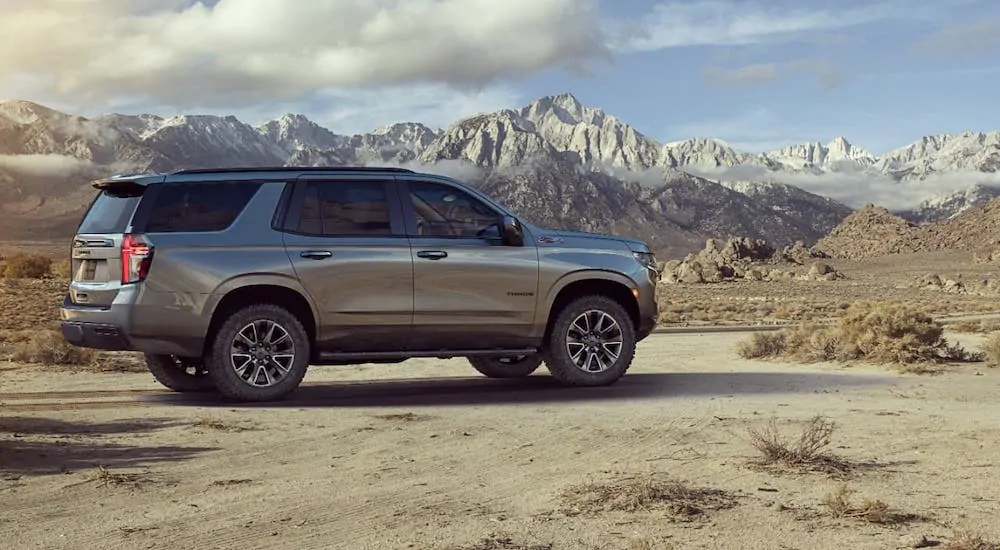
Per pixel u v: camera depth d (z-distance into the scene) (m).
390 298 11.92
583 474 7.73
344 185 12.03
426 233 12.20
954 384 14.59
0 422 9.94
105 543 5.76
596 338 13.23
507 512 6.50
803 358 19.25
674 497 6.82
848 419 10.78
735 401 12.27
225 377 11.51
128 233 11.34
